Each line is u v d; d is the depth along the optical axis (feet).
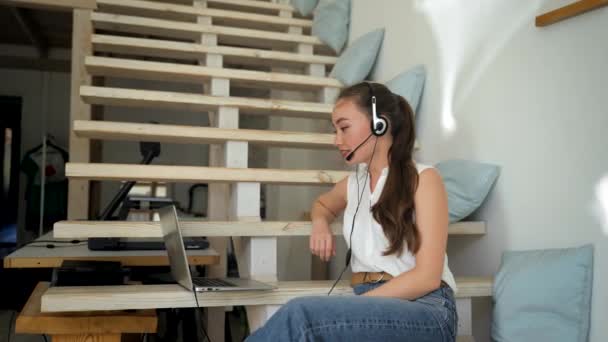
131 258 7.40
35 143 22.08
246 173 7.47
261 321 5.89
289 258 14.26
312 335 3.94
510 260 6.11
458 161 7.40
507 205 6.73
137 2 11.66
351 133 5.33
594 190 5.47
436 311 4.44
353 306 4.12
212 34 11.53
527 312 5.65
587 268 5.40
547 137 6.13
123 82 23.85
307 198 13.98
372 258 5.22
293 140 8.50
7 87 22.06
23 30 20.47
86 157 11.67
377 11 10.70
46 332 5.40
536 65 6.34
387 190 5.04
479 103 7.37
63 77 22.54
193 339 9.83
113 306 5.27
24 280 15.58
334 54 12.89
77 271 5.99
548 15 6.04
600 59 5.45
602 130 5.40
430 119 8.58
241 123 24.06
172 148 24.36
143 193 23.43
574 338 5.36
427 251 4.75
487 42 7.27
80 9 11.80
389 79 10.14
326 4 12.13
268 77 10.19
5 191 21.42
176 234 5.47
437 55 8.45
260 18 12.41
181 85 24.39
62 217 20.38
